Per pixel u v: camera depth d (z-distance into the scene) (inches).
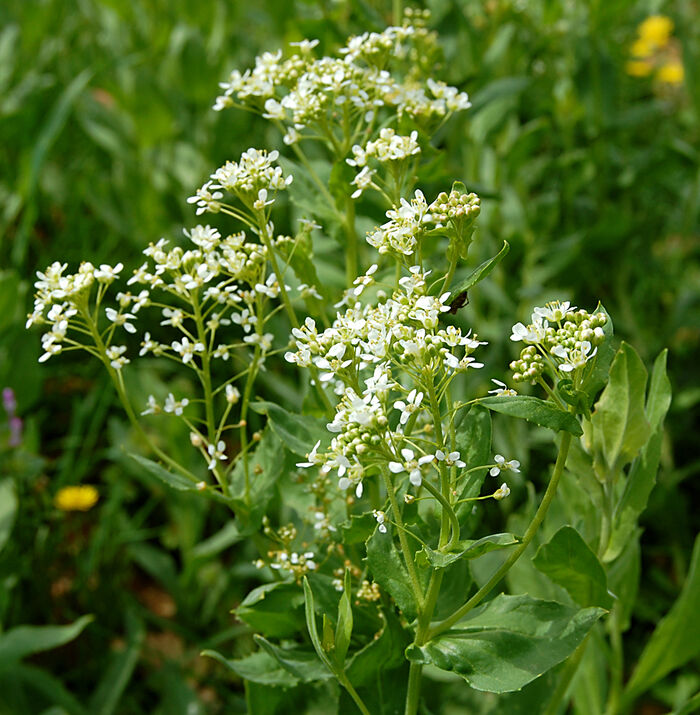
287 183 9.7
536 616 9.1
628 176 19.3
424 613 9.0
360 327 8.8
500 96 15.7
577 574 9.6
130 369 18.1
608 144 20.0
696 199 19.8
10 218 19.2
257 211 9.7
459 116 16.3
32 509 15.2
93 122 21.3
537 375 8.6
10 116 20.8
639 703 15.0
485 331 17.4
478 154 17.2
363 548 10.9
